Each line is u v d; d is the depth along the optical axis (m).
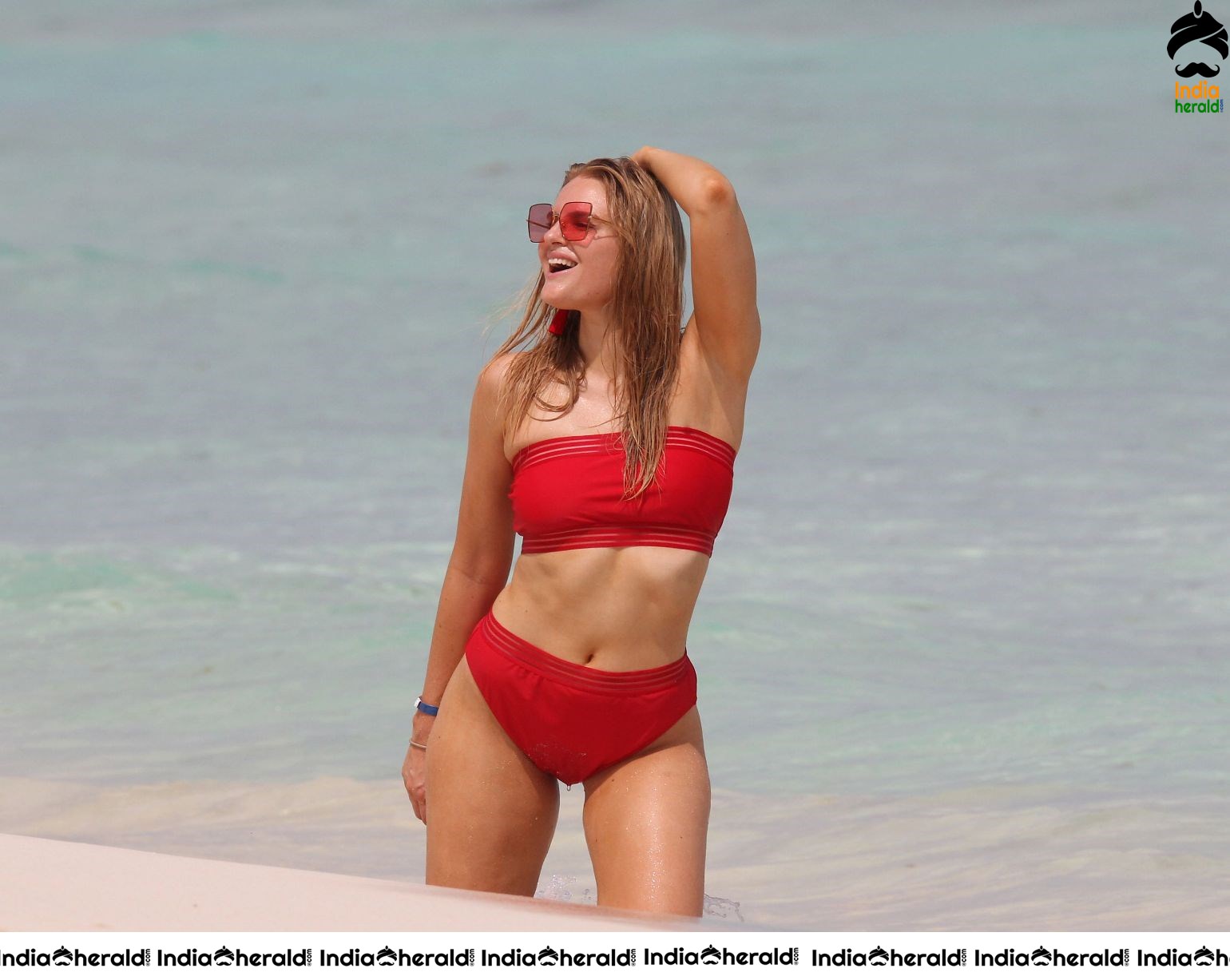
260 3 158.38
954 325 57.12
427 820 12.19
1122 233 72.38
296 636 25.25
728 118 101.19
